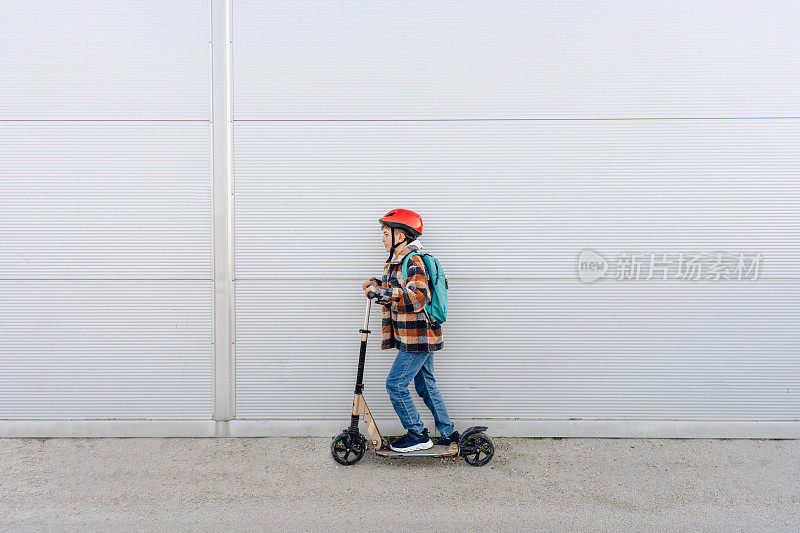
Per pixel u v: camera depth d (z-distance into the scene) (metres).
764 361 3.60
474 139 3.56
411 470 3.18
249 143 3.55
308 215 3.58
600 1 3.50
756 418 3.62
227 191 3.55
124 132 3.54
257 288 3.60
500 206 3.58
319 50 3.53
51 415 3.62
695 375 3.62
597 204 3.56
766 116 3.50
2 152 3.53
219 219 3.56
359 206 3.58
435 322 3.17
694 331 3.60
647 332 3.61
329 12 3.52
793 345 3.59
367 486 3.00
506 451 3.43
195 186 3.56
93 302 3.59
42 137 3.53
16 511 2.73
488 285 3.61
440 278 3.17
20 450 3.41
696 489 2.97
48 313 3.59
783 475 3.12
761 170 3.52
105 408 3.63
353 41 3.53
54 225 3.56
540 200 3.57
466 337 3.63
